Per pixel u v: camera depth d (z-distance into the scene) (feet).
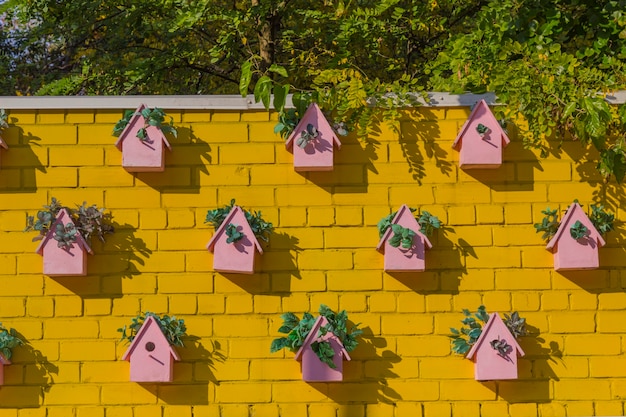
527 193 13.80
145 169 13.57
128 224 13.69
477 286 13.64
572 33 16.60
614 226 13.75
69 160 13.76
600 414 13.38
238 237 13.21
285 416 13.35
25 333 13.46
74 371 13.41
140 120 13.52
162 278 13.60
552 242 13.43
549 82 13.55
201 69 29.04
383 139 13.88
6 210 13.65
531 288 13.64
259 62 27.04
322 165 13.46
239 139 13.84
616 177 13.60
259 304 13.58
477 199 13.79
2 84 34.45
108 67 29.19
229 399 13.39
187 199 13.74
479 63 14.66
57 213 13.39
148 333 13.11
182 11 24.75
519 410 13.37
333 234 13.71
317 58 25.39
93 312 13.52
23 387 13.37
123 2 27.43
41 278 13.56
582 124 13.46
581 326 13.57
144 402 13.35
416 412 13.37
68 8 27.20
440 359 13.47
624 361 13.50
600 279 13.65
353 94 13.60
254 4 26.61
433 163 13.84
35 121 13.82
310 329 13.19
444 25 24.80
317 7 26.66
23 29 34.63
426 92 13.91
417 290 13.61
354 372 13.44
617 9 15.78
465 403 13.38
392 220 13.48
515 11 15.44
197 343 13.50
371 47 24.03
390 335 13.53
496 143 13.51
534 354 13.51
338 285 13.62
